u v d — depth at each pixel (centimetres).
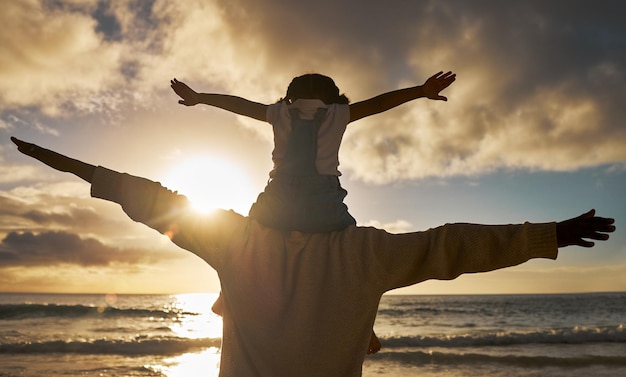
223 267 170
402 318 4866
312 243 169
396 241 166
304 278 165
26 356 1655
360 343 164
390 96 194
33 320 3584
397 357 1664
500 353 1888
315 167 183
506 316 5138
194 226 170
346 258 166
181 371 1443
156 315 4153
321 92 199
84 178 174
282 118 191
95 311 4025
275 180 185
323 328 162
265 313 164
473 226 163
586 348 2088
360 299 163
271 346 162
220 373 167
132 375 1349
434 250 160
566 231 153
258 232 171
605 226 151
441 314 5350
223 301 172
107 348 1833
